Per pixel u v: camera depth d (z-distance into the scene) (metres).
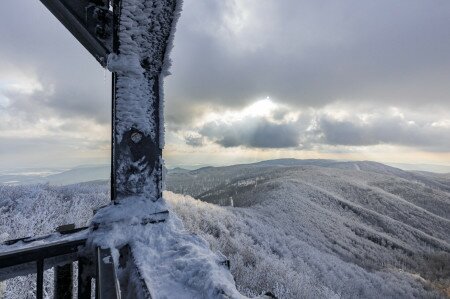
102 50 2.11
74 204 14.23
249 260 18.12
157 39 2.07
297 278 17.06
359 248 55.53
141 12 1.99
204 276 1.47
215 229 23.22
